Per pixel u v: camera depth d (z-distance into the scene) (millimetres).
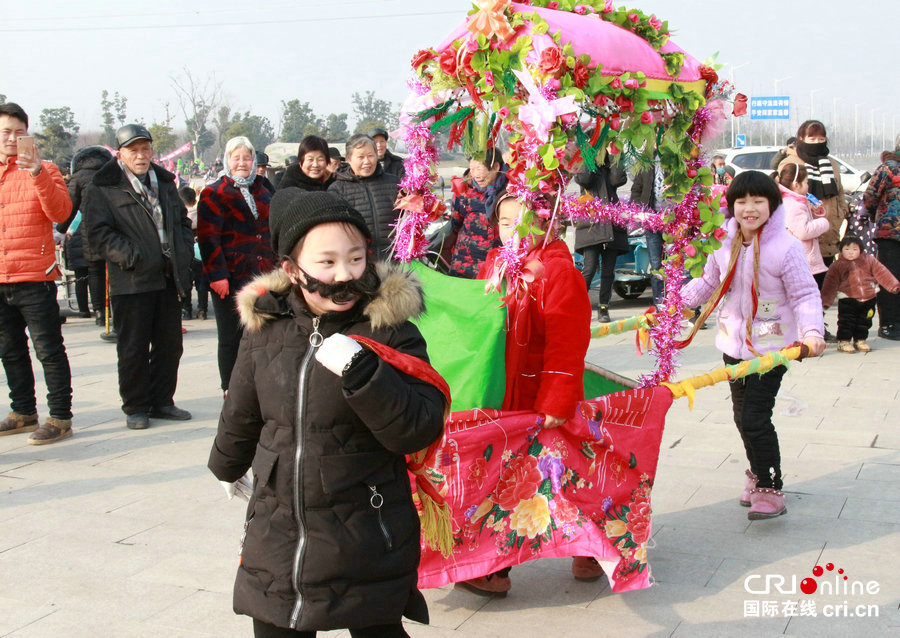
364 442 2350
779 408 6473
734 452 5535
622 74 3496
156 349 6617
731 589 3742
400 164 9289
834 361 7996
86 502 4938
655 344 4008
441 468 3332
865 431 5859
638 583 3635
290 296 2430
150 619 3574
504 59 3484
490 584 3688
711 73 3844
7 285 5977
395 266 2465
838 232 9242
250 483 2768
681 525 4449
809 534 4289
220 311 6926
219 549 4270
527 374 3525
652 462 3697
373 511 2357
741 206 4273
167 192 6508
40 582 3928
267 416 2408
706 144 3859
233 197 6742
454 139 4309
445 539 2762
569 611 3596
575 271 3463
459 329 3537
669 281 3951
